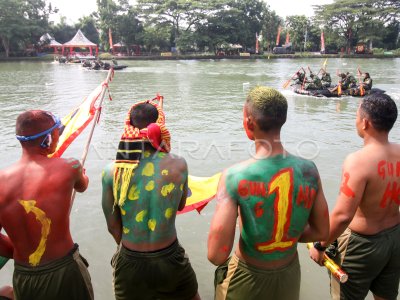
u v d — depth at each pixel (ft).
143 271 9.27
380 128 9.03
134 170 9.12
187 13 203.41
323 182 20.72
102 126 35.09
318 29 216.54
